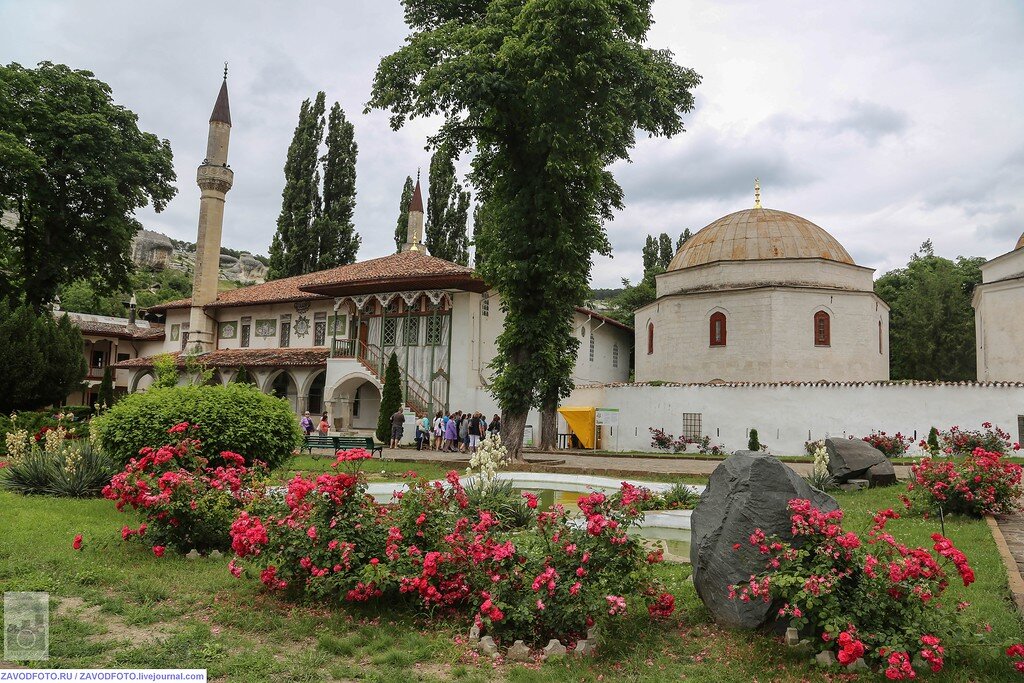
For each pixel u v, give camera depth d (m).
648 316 36.41
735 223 34.41
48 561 8.02
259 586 7.25
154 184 36.88
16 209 33.53
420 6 22.77
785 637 5.59
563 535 6.20
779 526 5.84
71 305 69.31
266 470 11.11
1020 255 26.88
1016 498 11.81
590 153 20.25
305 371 34.44
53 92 33.41
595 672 5.18
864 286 32.62
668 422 28.75
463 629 6.04
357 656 5.57
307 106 50.56
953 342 43.56
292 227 49.12
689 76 22.62
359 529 6.84
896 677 4.60
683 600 6.81
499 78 18.62
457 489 7.73
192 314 39.38
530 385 21.38
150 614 6.40
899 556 5.43
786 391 26.61
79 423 23.39
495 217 22.03
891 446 23.42
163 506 8.41
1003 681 4.76
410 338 32.06
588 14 17.73
